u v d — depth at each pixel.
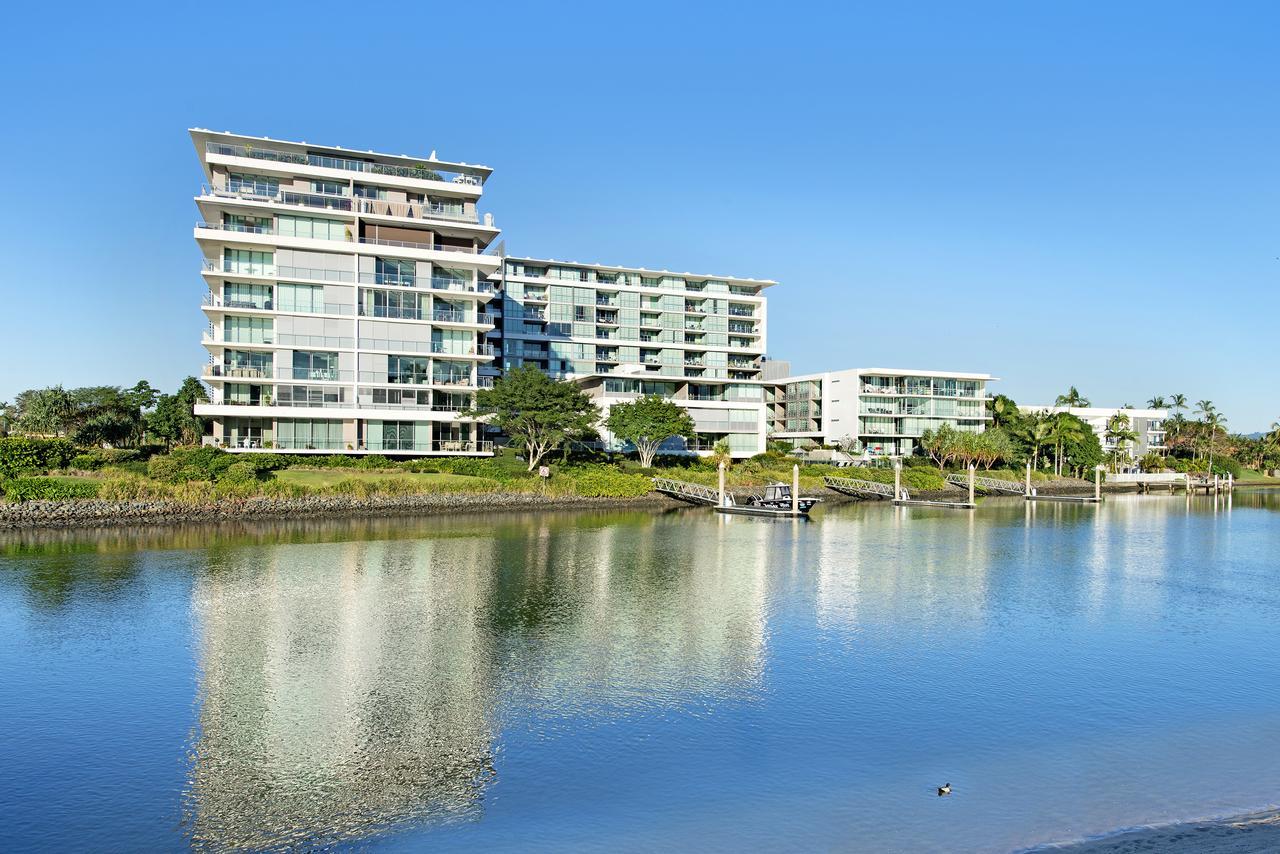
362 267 83.62
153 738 20.70
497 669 26.34
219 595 36.91
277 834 16.14
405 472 78.94
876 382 134.12
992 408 142.00
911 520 78.62
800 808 17.30
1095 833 16.30
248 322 80.88
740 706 23.33
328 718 22.05
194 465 68.69
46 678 25.22
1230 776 19.11
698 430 112.12
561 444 92.44
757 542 58.81
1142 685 25.84
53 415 83.56
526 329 129.50
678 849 15.64
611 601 36.84
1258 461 185.75
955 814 17.08
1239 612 36.88
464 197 90.25
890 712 23.08
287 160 84.62
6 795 17.67
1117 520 82.50
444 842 15.85
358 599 36.41
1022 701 24.20
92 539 54.16
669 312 140.38
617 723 21.89
